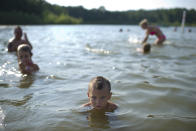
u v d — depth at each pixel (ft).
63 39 18.45
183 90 5.40
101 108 4.31
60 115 4.00
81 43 15.39
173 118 3.94
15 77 6.45
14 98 4.80
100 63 8.53
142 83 5.92
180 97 4.95
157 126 3.65
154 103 4.63
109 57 9.90
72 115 4.01
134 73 6.95
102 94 4.13
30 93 5.14
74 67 7.84
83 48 12.75
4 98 4.79
